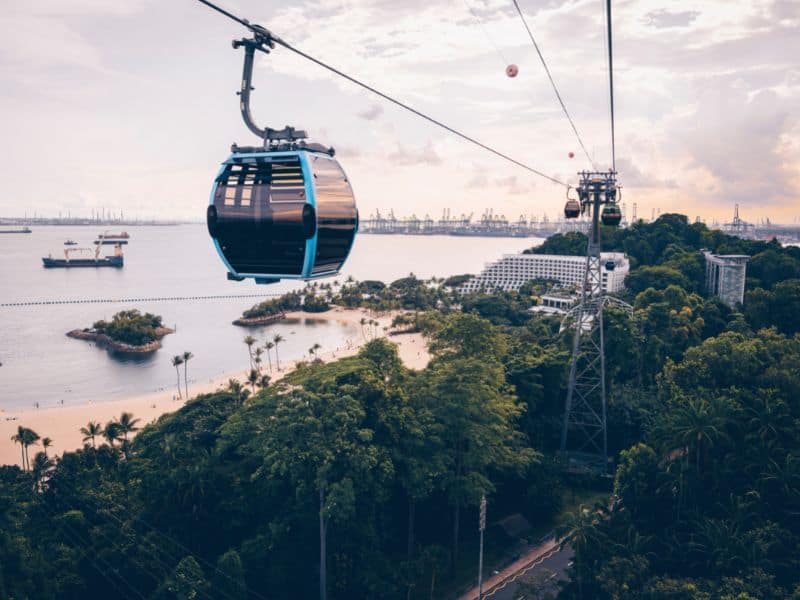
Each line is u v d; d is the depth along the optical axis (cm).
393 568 6338
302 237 1919
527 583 5819
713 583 4931
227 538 6775
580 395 9188
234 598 5669
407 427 6775
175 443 7444
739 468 6134
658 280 19038
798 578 4941
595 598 5566
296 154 1914
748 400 7119
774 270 18212
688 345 12238
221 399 9150
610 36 1820
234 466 7250
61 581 5859
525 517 7862
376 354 8100
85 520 6769
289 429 6203
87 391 17862
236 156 1973
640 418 9131
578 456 9300
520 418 9019
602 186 8356
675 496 6175
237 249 2011
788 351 9100
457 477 6831
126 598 6044
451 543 7381
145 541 6250
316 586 6244
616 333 10144
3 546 5616
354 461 6034
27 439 10319
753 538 5194
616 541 5875
